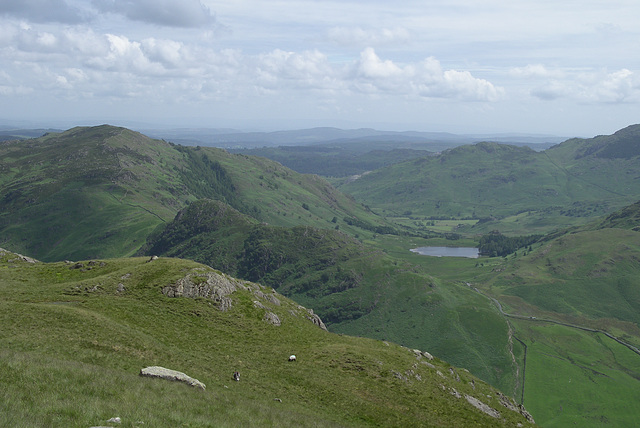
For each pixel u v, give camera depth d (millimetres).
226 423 33656
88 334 55625
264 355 69375
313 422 44188
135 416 29422
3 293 76062
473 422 65125
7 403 27359
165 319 73750
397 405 62906
